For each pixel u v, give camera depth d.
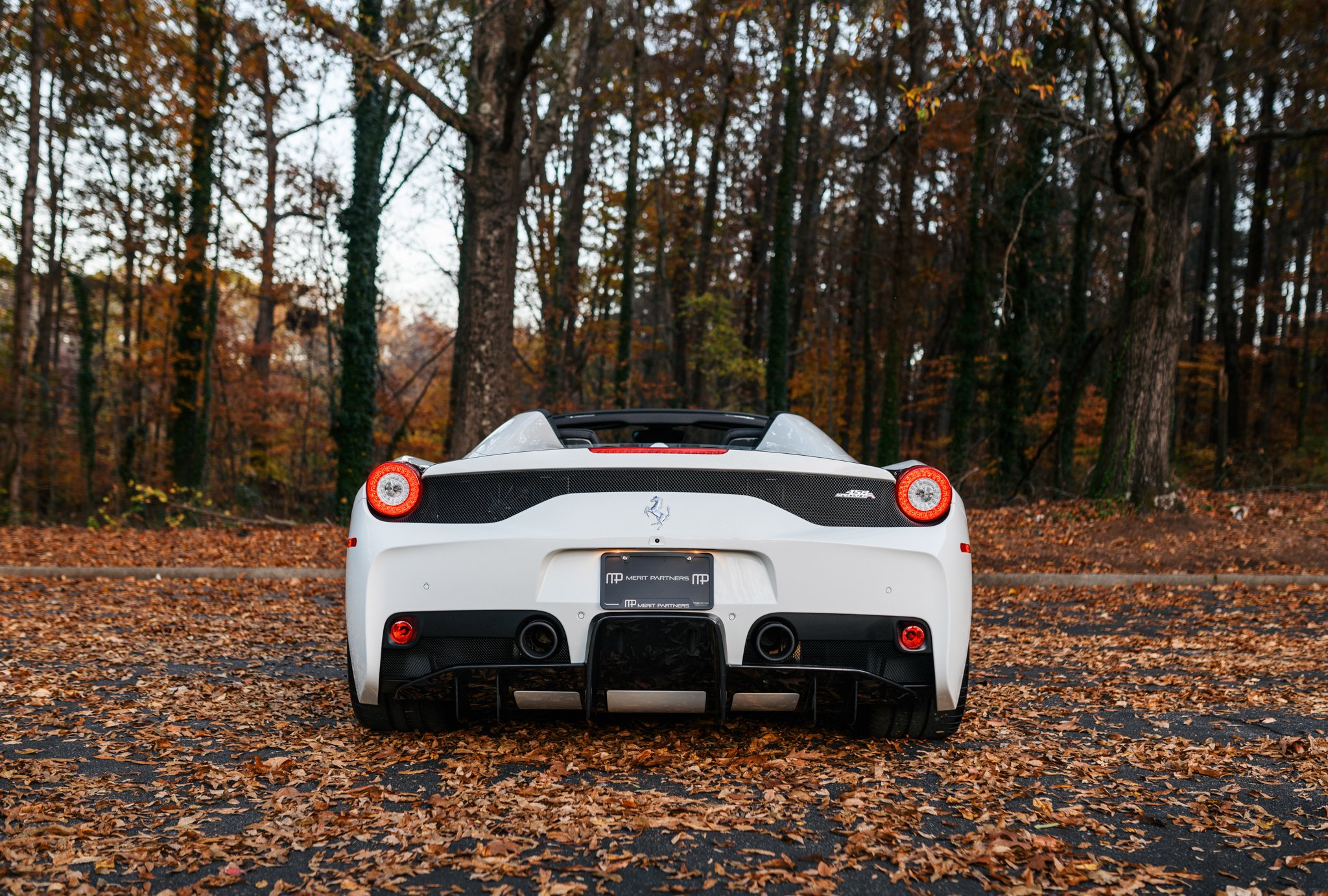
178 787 2.91
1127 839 2.51
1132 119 13.55
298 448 33.72
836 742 3.48
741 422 4.27
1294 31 15.71
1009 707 4.23
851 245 33.88
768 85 30.50
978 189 24.92
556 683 3.03
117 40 20.38
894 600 3.03
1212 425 35.22
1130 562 10.59
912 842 2.45
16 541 12.10
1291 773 3.19
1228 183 27.28
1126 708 4.28
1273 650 6.02
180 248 24.70
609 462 3.06
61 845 2.38
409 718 3.43
